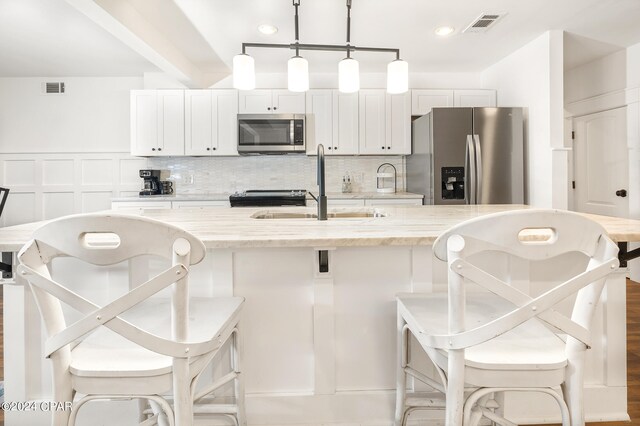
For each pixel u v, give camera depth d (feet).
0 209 12.78
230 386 5.03
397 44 11.74
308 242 4.03
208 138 13.53
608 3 9.30
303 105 13.65
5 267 4.53
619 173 12.80
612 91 12.85
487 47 12.19
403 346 4.63
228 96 13.52
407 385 5.13
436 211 7.48
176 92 13.47
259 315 5.03
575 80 14.48
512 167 12.06
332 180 14.87
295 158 14.83
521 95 12.41
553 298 2.98
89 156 14.89
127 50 12.04
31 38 11.07
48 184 14.90
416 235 4.20
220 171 14.80
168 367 3.11
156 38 10.46
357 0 8.93
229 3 9.01
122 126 14.89
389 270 5.08
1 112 14.74
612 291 5.10
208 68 13.79
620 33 11.18
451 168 12.08
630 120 12.32
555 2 9.21
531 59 11.81
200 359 3.31
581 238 2.98
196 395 4.06
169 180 14.80
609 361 5.14
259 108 13.58
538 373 3.15
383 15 9.74
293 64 6.55
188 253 2.90
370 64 13.47
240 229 4.80
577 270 5.08
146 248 2.92
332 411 5.04
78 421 4.91
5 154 14.80
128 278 4.80
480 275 2.99
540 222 2.91
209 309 4.16
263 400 5.00
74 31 10.63
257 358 5.05
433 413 5.13
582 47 12.27
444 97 13.82
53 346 2.97
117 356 3.29
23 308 4.65
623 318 5.10
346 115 13.74
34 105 14.78
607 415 5.16
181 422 3.08
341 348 5.08
